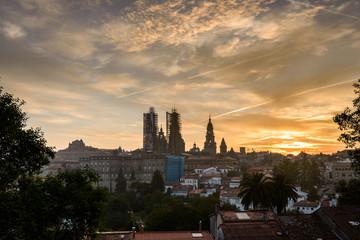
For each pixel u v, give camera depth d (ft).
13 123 124.47
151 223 351.25
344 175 647.56
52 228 138.82
